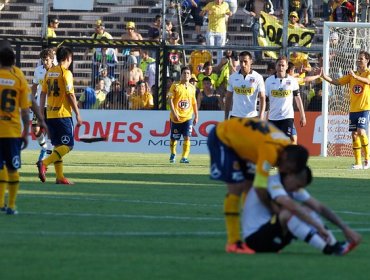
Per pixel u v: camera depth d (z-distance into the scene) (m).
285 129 43.69
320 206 18.41
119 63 56.75
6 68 24.73
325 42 54.47
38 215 24.86
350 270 16.72
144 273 16.16
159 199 29.89
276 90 43.56
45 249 18.78
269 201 18.28
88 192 31.75
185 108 48.72
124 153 56.53
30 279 15.48
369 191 34.25
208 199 30.16
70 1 56.25
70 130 34.75
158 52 55.97
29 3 69.19
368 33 57.19
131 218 24.62
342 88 56.12
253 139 18.08
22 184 34.19
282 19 56.97
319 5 65.56
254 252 18.52
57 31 65.62
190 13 64.19
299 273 16.30
